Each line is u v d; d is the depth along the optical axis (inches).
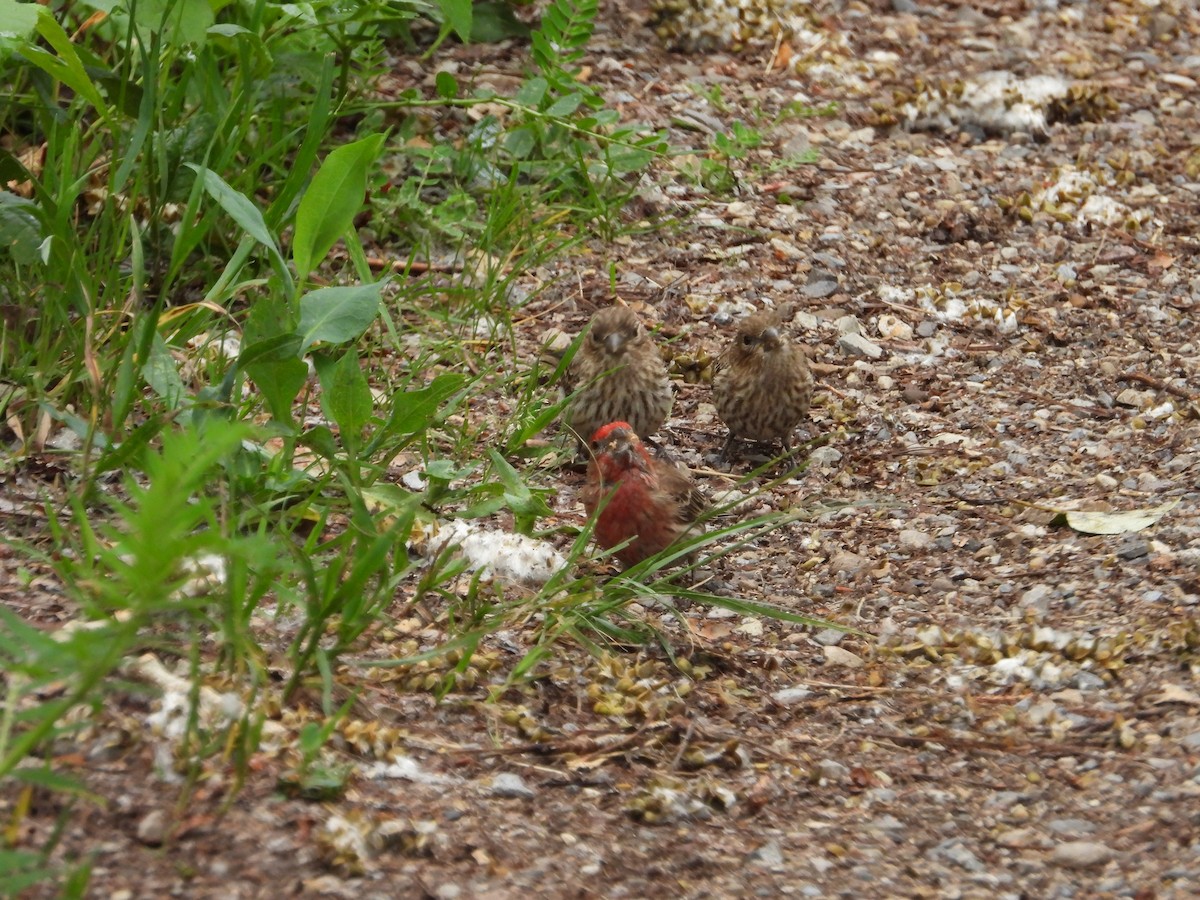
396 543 339.3
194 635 278.7
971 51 813.9
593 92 649.0
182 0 445.1
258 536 243.9
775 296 603.8
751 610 371.9
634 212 645.3
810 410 538.6
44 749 274.7
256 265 523.8
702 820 299.9
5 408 403.2
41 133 540.7
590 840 286.2
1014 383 554.9
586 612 365.7
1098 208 669.3
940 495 476.7
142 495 225.5
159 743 281.0
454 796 292.0
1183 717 339.0
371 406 384.2
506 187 597.9
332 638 334.0
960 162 711.1
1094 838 299.0
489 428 490.0
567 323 567.5
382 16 559.8
